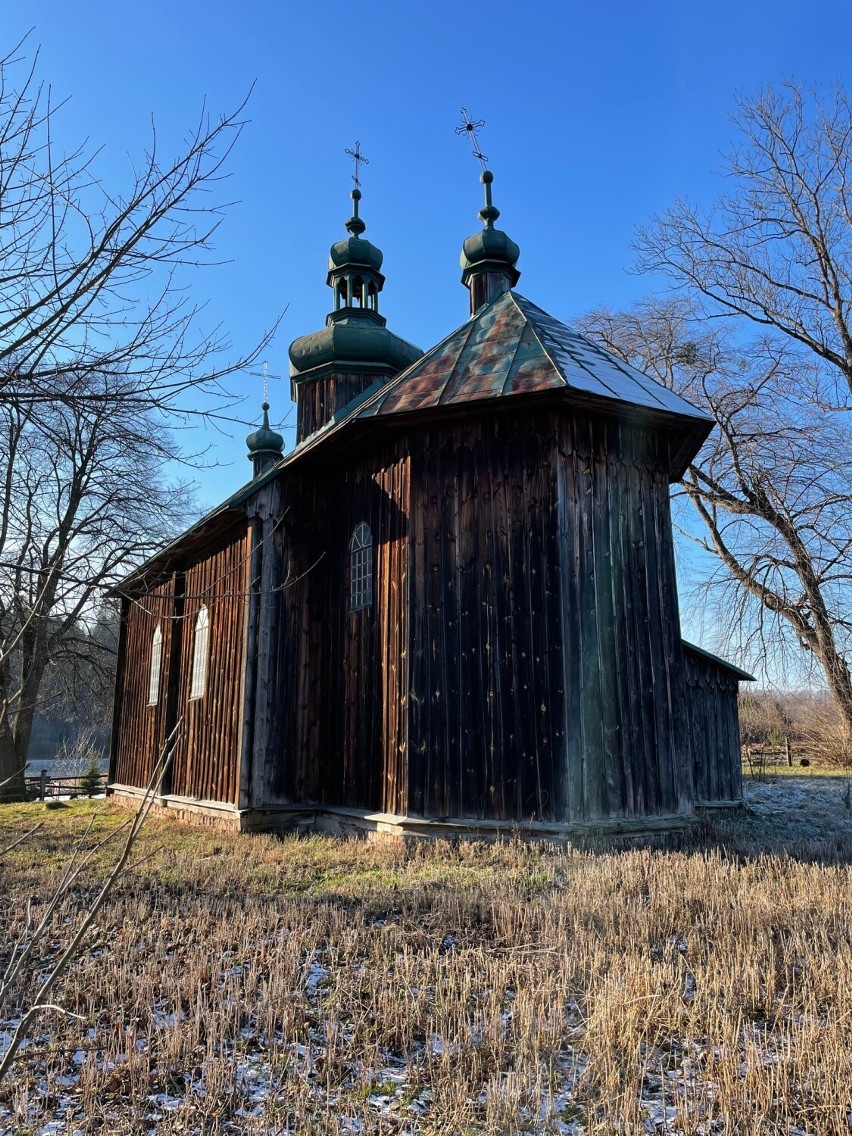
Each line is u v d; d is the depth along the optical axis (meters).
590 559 10.19
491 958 5.36
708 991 4.70
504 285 15.65
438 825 9.86
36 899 7.44
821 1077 3.76
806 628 21.81
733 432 23.64
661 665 10.62
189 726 14.70
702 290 24.77
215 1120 3.48
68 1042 4.34
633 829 9.61
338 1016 4.61
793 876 7.70
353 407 15.62
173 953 5.80
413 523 11.08
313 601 13.14
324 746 12.49
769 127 23.17
